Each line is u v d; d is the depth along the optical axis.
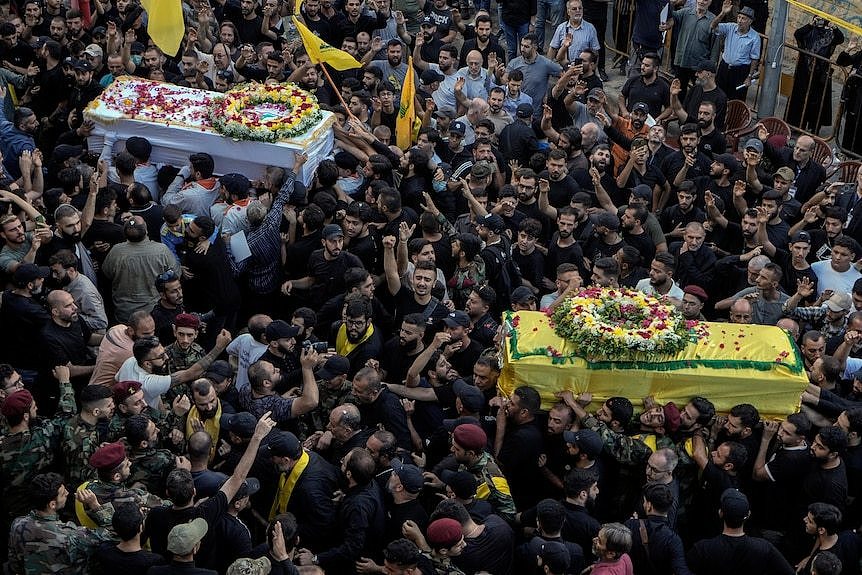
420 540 7.71
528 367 9.07
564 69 16.92
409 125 14.00
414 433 9.42
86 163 12.93
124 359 9.28
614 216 11.64
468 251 10.90
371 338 9.85
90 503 7.55
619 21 19.38
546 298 10.97
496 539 7.71
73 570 7.30
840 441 8.46
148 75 14.98
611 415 8.83
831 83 17.08
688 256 11.87
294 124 12.47
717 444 9.06
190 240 10.70
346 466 8.05
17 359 9.73
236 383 9.84
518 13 18.84
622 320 9.41
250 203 11.19
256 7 17.73
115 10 17.05
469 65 15.80
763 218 11.80
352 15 17.25
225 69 15.53
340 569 7.97
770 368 9.10
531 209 12.46
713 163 13.49
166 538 7.39
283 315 11.48
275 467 8.20
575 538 8.07
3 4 16.81
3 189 11.38
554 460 9.05
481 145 13.29
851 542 8.16
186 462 8.06
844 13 18.12
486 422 9.14
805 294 10.77
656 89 16.09
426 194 11.95
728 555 7.89
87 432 8.31
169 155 12.69
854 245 11.34
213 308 10.74
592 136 14.05
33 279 9.54
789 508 8.87
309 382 8.93
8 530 8.41
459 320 9.71
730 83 17.03
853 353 10.38
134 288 10.49
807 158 13.81
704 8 16.98
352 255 10.88
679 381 9.07
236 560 6.97
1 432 8.34
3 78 14.62
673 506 8.34
